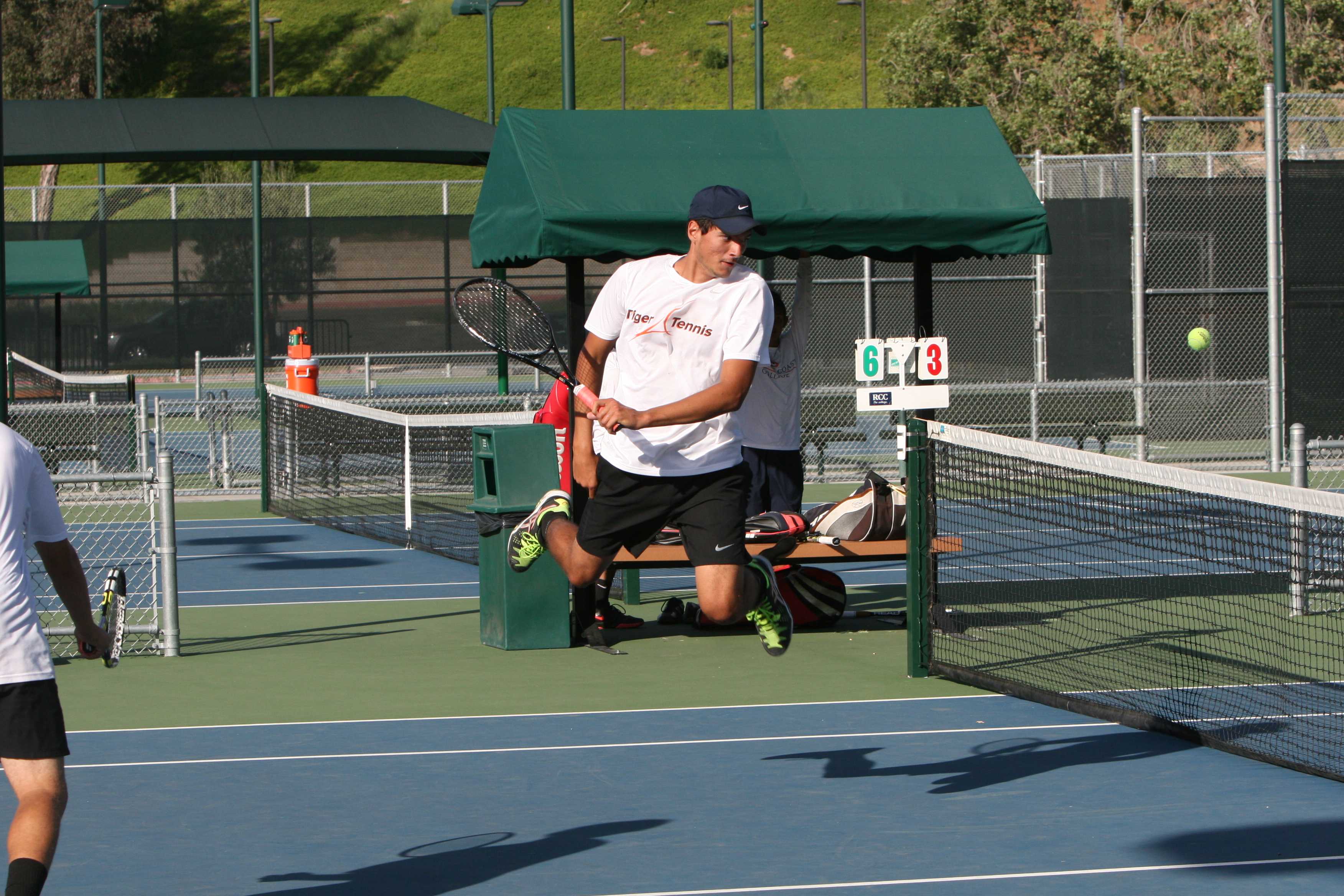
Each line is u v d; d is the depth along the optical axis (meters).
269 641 16.56
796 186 15.92
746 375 9.39
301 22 124.31
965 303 37.81
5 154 22.77
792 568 16.88
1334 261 31.16
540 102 116.31
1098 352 37.25
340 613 18.36
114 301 64.88
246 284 65.38
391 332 67.31
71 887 8.48
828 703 13.18
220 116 23.83
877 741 11.77
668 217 15.32
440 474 30.75
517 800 10.17
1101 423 32.62
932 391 14.72
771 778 10.69
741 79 117.94
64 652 15.88
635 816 9.78
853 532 16.02
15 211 69.75
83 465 33.38
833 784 10.52
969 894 8.24
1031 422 32.12
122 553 23.81
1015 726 12.23
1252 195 34.44
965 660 14.77
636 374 9.64
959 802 10.05
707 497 9.51
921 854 8.95
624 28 124.44
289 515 28.48
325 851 9.10
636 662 15.16
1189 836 9.27
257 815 9.88
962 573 20.55
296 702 13.41
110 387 36.84
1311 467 31.44
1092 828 9.45
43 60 106.31
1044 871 8.62
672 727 12.29
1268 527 22.94
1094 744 11.63
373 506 29.33
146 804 10.16
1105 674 14.02
